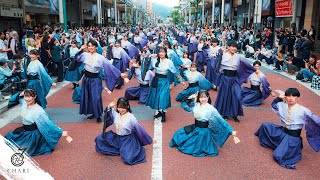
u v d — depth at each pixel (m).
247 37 21.41
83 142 6.03
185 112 7.91
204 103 5.38
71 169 4.96
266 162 5.25
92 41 6.85
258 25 21.28
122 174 4.81
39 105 5.45
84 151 5.63
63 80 11.95
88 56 6.89
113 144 5.43
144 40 18.11
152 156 5.40
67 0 34.03
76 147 5.80
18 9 20.47
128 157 5.10
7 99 8.70
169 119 7.37
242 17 35.09
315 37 19.06
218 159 5.33
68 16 34.31
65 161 5.23
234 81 7.09
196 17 60.38
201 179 4.67
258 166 5.10
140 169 4.96
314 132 5.18
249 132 6.62
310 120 5.08
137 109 8.17
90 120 7.32
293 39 16.02
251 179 4.70
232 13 39.97
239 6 36.56
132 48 12.26
